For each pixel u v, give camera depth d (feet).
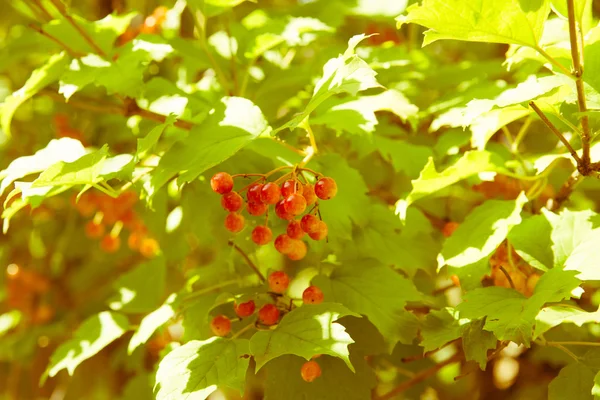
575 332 2.08
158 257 2.27
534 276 1.92
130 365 2.45
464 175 1.93
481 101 1.83
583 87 1.82
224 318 1.96
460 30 1.78
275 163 2.01
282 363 1.96
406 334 1.94
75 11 2.57
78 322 2.67
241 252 2.03
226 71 2.29
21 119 2.61
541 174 1.99
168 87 2.11
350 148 2.21
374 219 2.07
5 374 2.87
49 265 2.77
